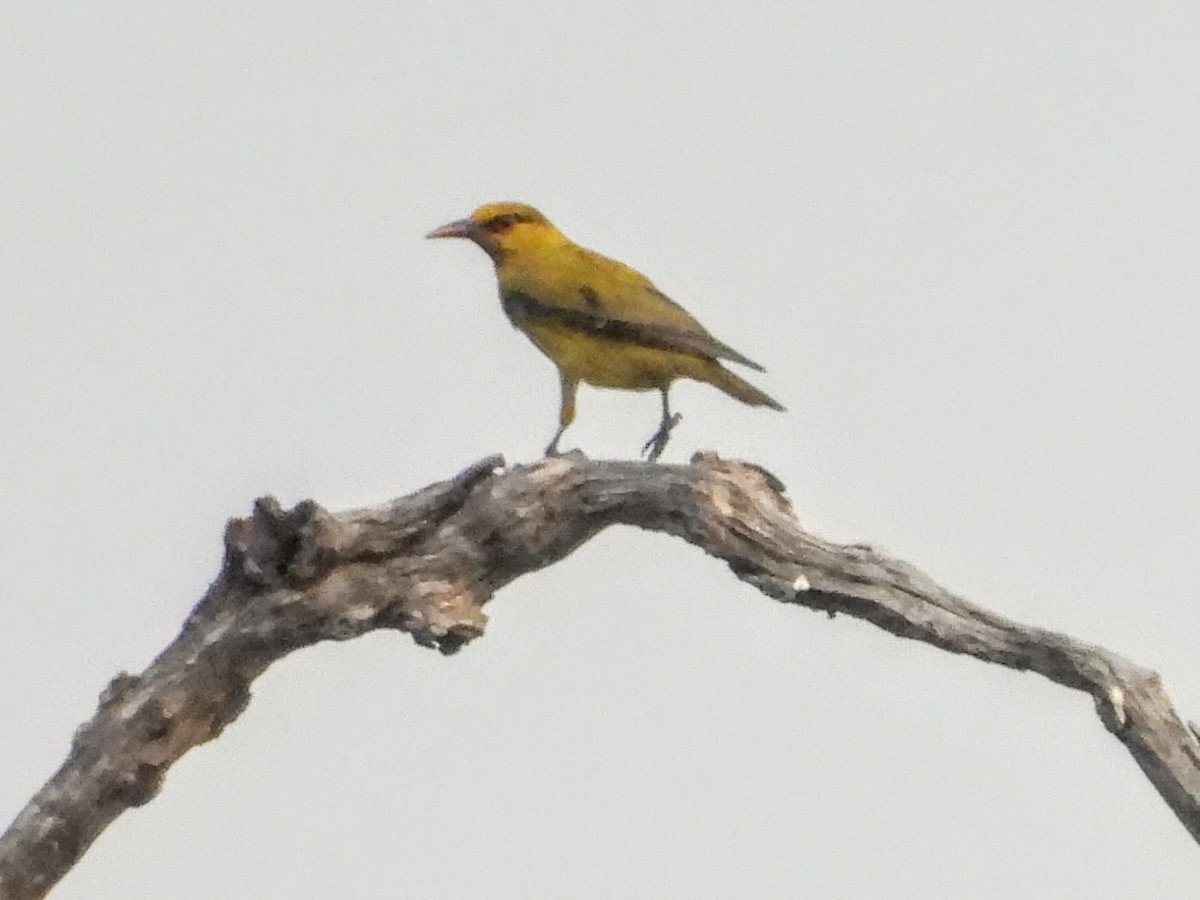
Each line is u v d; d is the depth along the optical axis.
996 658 9.48
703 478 9.96
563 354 11.20
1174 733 9.02
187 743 10.36
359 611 10.16
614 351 11.01
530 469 10.34
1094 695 9.21
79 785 10.22
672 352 10.91
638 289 11.04
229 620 10.23
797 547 9.82
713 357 10.93
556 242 11.43
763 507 9.95
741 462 10.23
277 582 10.16
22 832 10.21
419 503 10.27
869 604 9.67
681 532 10.11
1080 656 9.24
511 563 10.41
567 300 11.04
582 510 10.28
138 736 10.23
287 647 10.27
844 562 9.74
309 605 10.13
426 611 10.15
